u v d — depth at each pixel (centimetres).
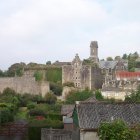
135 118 9219
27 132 10381
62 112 15125
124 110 9412
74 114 9750
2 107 14538
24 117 14575
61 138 8650
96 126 8875
